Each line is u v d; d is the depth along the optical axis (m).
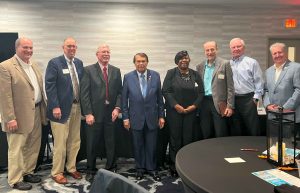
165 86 3.55
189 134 3.54
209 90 3.57
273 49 3.37
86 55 5.84
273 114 1.86
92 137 3.56
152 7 5.88
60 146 3.42
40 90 3.46
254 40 6.08
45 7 5.66
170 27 5.95
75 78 3.50
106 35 5.85
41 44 5.71
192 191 1.54
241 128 3.67
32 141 3.47
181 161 1.85
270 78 3.46
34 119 3.35
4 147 3.69
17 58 3.24
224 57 6.05
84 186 3.33
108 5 5.80
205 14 5.97
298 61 6.09
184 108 3.49
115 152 3.85
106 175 1.30
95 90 3.51
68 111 3.42
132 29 5.89
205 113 3.61
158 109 3.60
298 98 3.21
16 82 3.14
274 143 1.84
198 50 6.02
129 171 3.84
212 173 1.64
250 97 3.55
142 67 3.48
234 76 3.59
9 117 3.10
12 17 5.60
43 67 5.74
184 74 3.53
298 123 3.14
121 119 3.97
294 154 1.82
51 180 3.51
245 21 6.03
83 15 5.76
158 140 3.86
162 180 3.50
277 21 6.07
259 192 1.39
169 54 5.99
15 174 3.26
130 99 3.52
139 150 3.57
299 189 1.41
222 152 2.05
